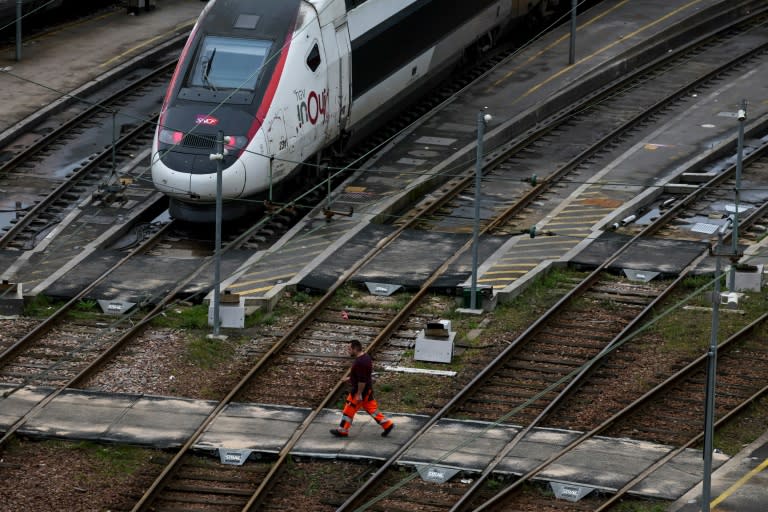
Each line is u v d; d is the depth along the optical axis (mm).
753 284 128375
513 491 91438
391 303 126125
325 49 146875
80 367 111875
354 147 167500
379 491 92438
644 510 89312
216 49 141375
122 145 166375
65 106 176625
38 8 197375
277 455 96312
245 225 145125
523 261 134375
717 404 106375
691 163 161875
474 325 121312
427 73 175250
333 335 119062
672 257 135375
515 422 103438
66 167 159875
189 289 126812
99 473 94188
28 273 131500
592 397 107500
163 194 152750
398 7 163500
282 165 140875
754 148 169875
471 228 145625
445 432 100062
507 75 190875
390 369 112562
